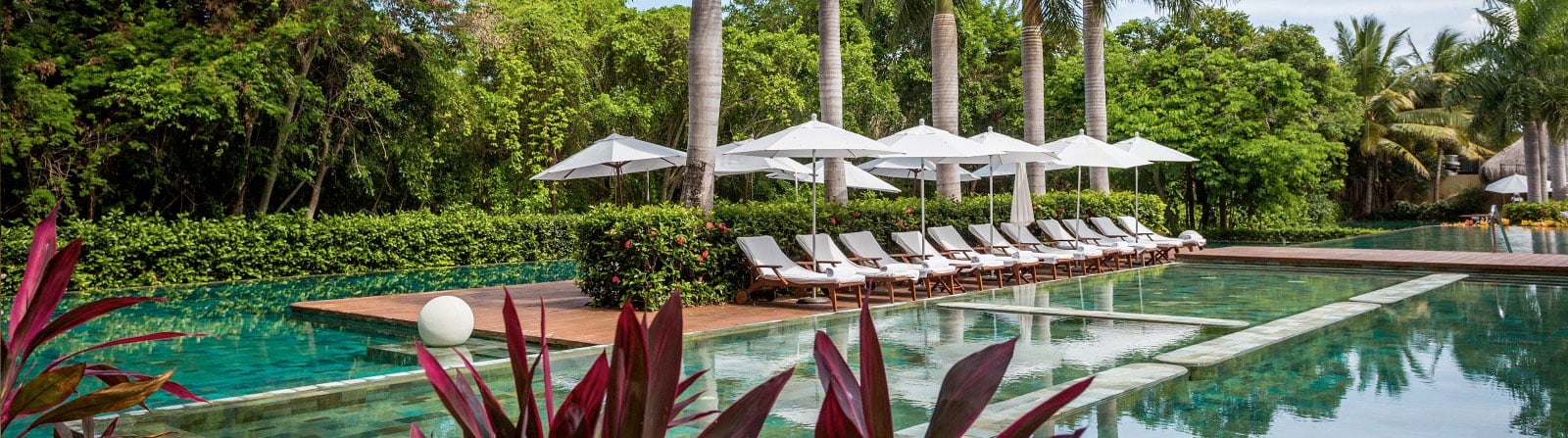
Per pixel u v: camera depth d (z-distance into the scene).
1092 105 19.91
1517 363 6.96
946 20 16.53
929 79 32.59
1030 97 19.05
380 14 18.03
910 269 11.45
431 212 22.03
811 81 28.25
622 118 25.97
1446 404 5.59
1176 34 30.06
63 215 16.27
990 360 1.54
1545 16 31.23
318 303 11.43
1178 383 6.29
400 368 7.46
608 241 10.75
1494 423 5.10
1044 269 15.70
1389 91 40.19
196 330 9.80
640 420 1.41
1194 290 12.62
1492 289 12.34
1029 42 19.00
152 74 15.50
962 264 12.47
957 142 12.52
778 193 31.03
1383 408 5.50
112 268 14.73
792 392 6.11
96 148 15.54
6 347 2.19
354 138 18.89
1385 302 10.55
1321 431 4.94
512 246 20.22
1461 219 36.94
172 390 2.56
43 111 14.75
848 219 12.80
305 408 5.61
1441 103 41.88
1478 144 42.94
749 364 7.32
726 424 1.58
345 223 17.53
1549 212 31.58
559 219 21.14
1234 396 5.85
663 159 14.60
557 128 24.11
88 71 15.69
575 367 6.98
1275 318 9.66
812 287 11.21
